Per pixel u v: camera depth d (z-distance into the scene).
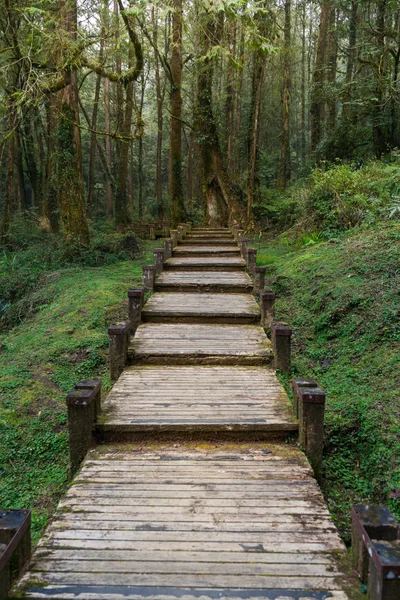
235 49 18.92
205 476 3.60
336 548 2.78
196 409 4.57
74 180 13.48
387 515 2.52
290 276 9.38
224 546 2.79
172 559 2.67
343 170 11.95
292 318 7.92
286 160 21.97
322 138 18.52
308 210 12.45
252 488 3.42
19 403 5.75
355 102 15.41
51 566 2.62
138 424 4.23
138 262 13.66
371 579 2.30
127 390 5.07
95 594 2.41
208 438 4.28
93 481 3.53
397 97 15.86
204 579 2.52
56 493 4.25
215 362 5.93
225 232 14.68
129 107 22.09
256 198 18.91
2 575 2.35
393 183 10.98
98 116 30.72
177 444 4.20
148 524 3.00
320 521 3.04
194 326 7.11
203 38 14.78
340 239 10.32
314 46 27.62
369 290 7.36
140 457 3.92
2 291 11.37
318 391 4.04
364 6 18.81
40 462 4.82
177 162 18.44
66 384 6.41
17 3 11.37
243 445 4.17
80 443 4.05
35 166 24.17
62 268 12.61
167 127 33.78
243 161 26.20
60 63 11.21
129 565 2.62
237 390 5.07
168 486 3.45
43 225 18.58
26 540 2.60
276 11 17.72
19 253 14.22
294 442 4.21
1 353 7.88
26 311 10.16
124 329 5.79
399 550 2.25
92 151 27.36
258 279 8.31
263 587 2.46
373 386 5.48
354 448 4.71
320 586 2.47
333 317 7.27
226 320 7.29
